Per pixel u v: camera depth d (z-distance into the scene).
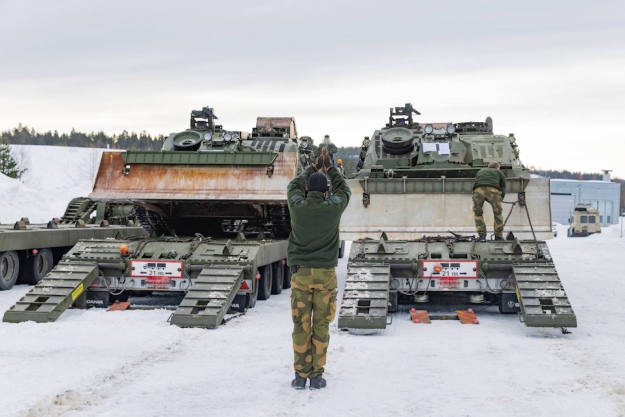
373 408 5.81
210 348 8.29
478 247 11.46
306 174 6.91
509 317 11.20
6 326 9.59
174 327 9.63
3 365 7.19
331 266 6.55
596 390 6.40
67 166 104.81
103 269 11.41
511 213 13.55
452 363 7.59
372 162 16.17
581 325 10.35
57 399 5.90
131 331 9.30
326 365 7.47
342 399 6.09
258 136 17.84
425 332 9.68
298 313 6.48
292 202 6.57
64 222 20.16
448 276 11.10
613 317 11.16
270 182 13.84
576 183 78.75
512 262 10.94
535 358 7.88
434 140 16.02
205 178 13.97
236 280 10.78
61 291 10.55
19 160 100.88
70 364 7.28
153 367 7.23
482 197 12.35
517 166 15.27
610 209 79.19
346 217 13.86
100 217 20.14
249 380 6.73
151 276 11.36
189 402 5.95
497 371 7.20
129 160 14.17
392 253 11.38
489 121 17.17
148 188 14.02
